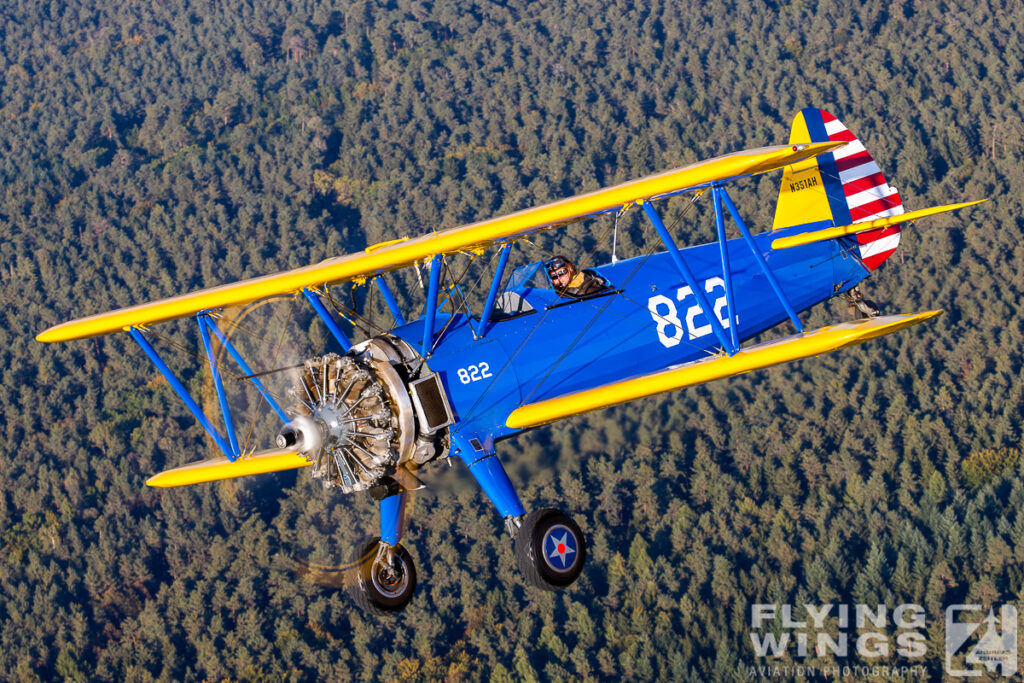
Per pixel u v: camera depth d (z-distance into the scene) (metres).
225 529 87.81
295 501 83.38
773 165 8.31
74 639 81.75
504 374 8.57
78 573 88.62
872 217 10.87
